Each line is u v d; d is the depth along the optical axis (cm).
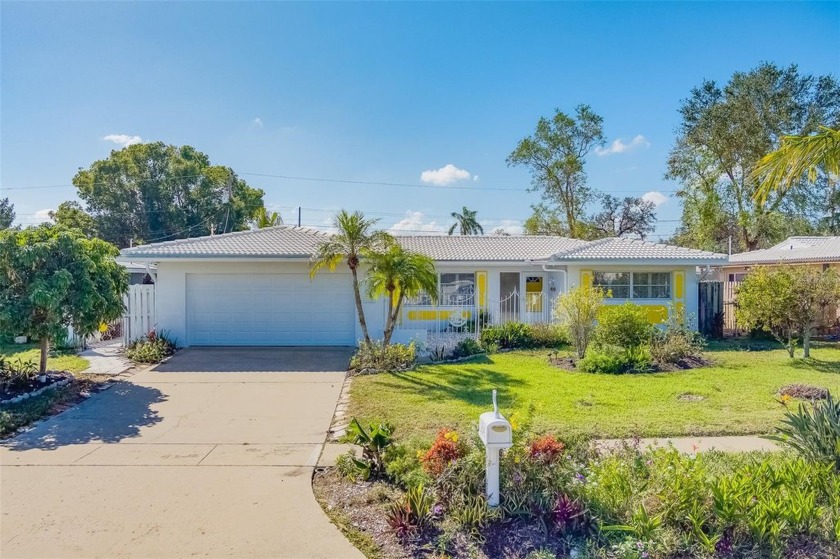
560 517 421
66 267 1010
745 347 1582
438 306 1823
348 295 1634
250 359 1377
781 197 3044
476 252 1944
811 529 400
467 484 461
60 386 1008
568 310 1384
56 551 418
